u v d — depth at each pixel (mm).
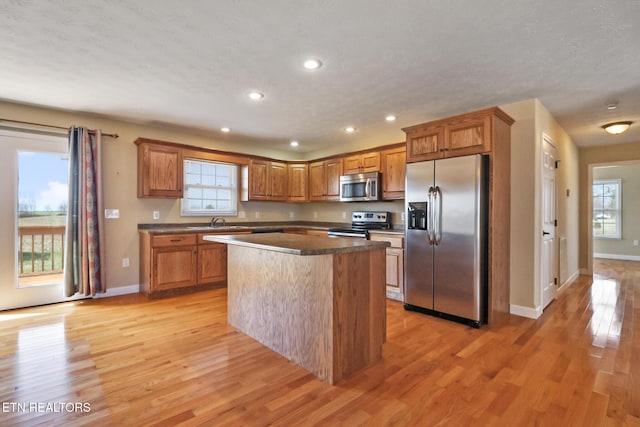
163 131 4543
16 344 2604
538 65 2570
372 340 2326
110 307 3609
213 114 3877
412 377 2125
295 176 5797
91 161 3814
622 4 1808
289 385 2023
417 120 4125
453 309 3182
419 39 2191
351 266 2176
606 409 1782
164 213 4574
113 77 2812
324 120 4137
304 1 1796
